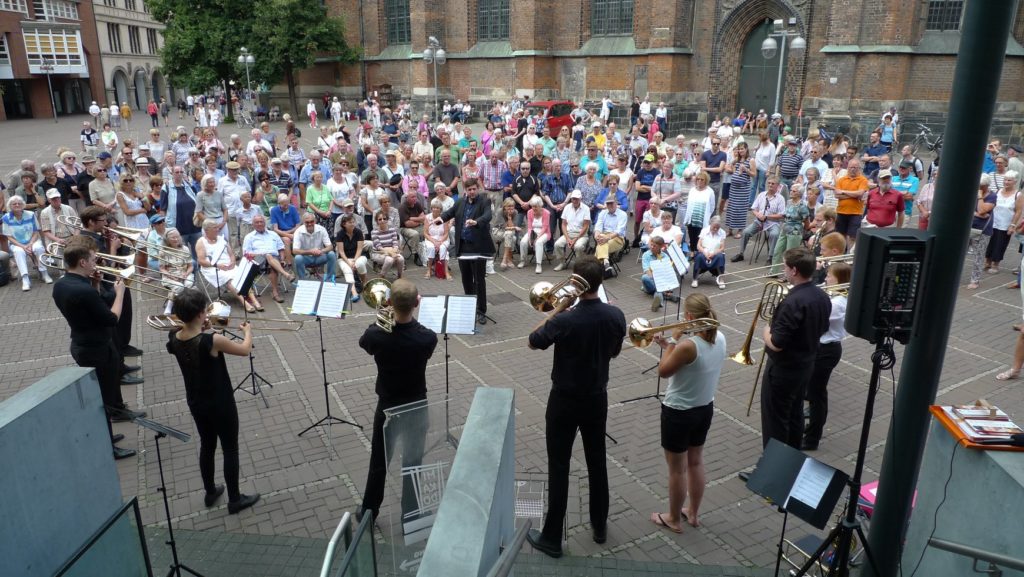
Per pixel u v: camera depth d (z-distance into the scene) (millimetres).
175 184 11820
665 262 8297
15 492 3836
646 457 6527
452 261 13555
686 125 31828
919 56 25406
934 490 4039
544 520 5406
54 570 4152
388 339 5043
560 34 34656
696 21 30750
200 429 5527
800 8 28141
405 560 4516
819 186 14195
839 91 26234
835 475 3910
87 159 13609
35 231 12031
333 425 7160
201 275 11156
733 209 14562
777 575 4418
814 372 6387
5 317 10547
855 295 3889
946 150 3742
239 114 42594
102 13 63406
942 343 3941
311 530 5504
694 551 5219
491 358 8891
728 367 8641
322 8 40625
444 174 15164
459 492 2549
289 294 11531
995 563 3215
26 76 55469
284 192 14477
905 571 4336
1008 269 12758
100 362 6426
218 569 5055
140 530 4539
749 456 6543
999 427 3758
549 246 13477
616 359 8891
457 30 37750
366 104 39156
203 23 40344
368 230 13633
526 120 27359
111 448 4734
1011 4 3480
